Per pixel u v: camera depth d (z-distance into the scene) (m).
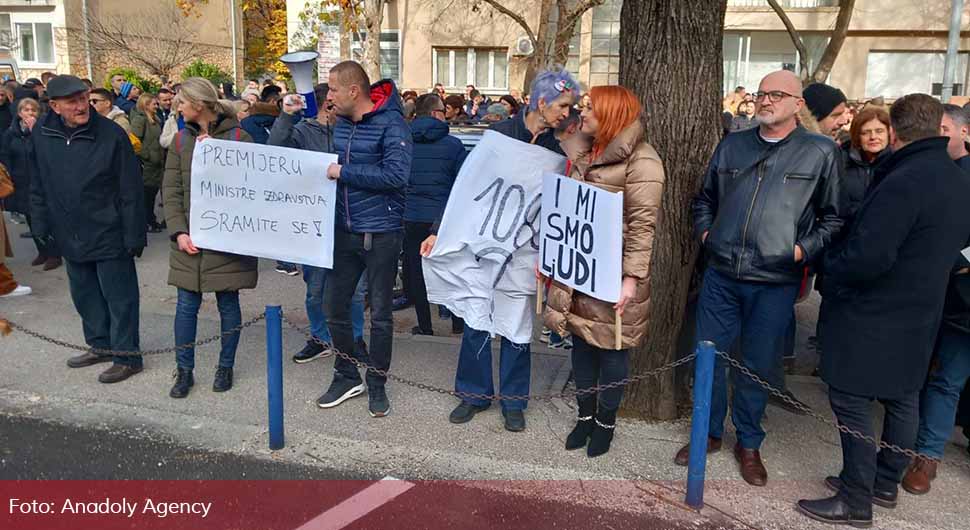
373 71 17.92
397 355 5.63
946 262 3.28
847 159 4.61
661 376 4.41
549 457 4.06
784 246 3.54
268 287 7.68
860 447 3.40
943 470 4.05
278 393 4.04
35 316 6.34
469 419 4.50
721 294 3.79
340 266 4.39
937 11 19.02
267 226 4.42
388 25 21.48
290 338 5.96
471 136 7.61
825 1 20.05
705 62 4.10
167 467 3.90
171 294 7.20
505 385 4.37
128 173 4.79
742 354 3.83
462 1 20.61
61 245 4.81
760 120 3.55
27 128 7.78
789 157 3.55
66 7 24.00
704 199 3.96
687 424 4.45
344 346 4.57
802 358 5.88
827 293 3.46
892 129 3.32
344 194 4.28
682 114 4.12
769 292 3.64
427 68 21.41
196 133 4.61
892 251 3.13
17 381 4.96
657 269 4.29
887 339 3.28
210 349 5.64
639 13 4.14
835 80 20.20
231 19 29.42
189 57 25.84
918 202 3.12
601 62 20.41
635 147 3.61
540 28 14.70
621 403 4.53
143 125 9.77
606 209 3.55
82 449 4.08
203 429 4.32
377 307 4.40
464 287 4.37
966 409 4.18
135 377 5.07
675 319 4.34
